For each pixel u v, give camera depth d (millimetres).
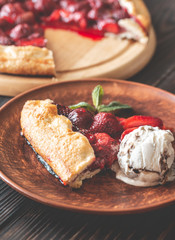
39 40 763
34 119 533
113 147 524
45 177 508
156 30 860
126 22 794
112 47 779
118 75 723
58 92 609
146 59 761
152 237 481
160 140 503
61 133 516
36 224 487
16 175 500
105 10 821
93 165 511
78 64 730
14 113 570
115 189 503
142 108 604
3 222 488
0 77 682
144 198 492
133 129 541
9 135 548
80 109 547
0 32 771
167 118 591
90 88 621
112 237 479
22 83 676
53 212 498
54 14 833
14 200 509
